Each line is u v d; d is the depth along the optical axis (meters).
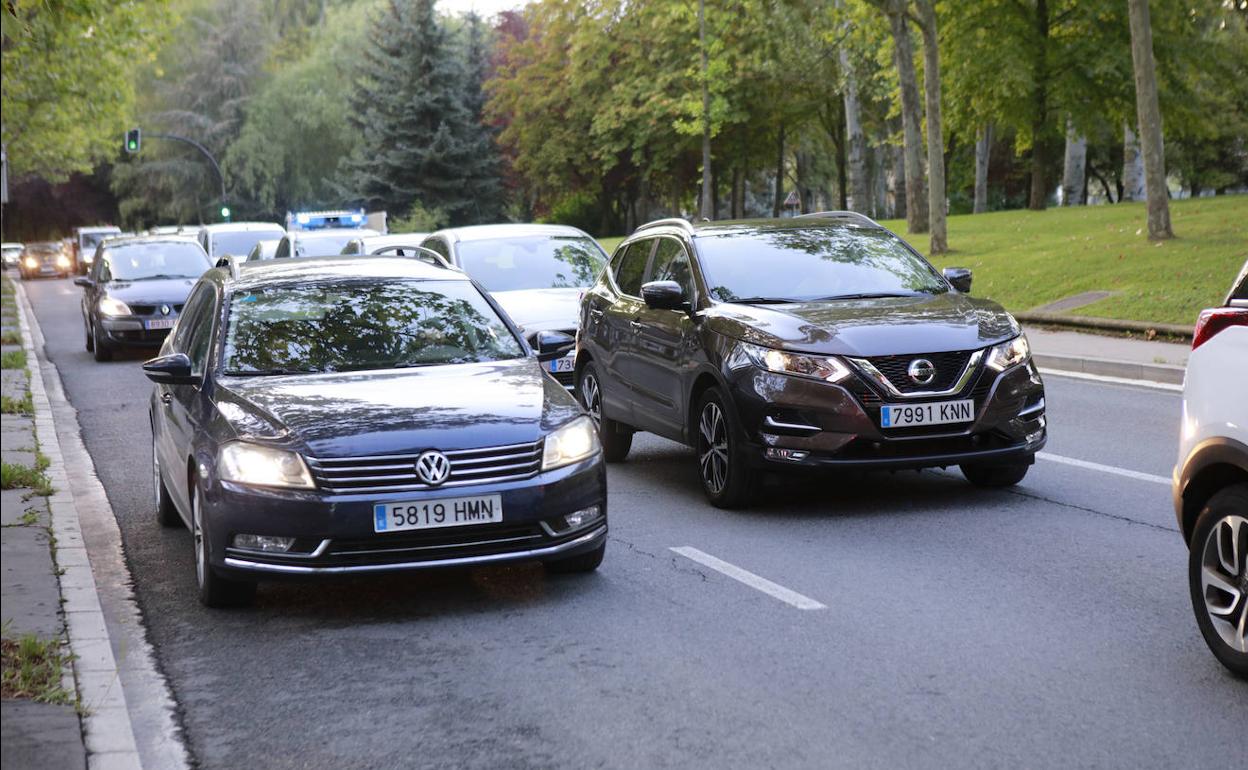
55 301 47.06
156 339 24.39
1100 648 6.39
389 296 9.11
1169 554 8.20
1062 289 24.12
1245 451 5.73
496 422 7.47
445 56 80.69
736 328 9.98
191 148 94.00
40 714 5.64
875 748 5.20
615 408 12.12
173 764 5.31
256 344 8.55
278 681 6.33
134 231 101.56
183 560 8.97
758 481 9.88
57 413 17.22
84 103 56.78
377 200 80.56
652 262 11.97
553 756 5.24
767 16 53.44
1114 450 11.97
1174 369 16.59
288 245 25.84
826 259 11.03
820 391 9.31
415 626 7.18
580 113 76.56
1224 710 5.51
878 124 71.69
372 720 5.74
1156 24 47.62
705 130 53.59
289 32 105.00
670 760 5.15
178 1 96.06
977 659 6.28
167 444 9.23
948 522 9.30
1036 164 51.03
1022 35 49.38
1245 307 5.98
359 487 7.15
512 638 6.88
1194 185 79.44
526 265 16.88
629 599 7.57
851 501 10.20
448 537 7.24
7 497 10.73
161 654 6.83
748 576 8.01
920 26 33.34
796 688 5.95
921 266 11.11
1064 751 5.11
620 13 71.38
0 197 31.88
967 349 9.45
